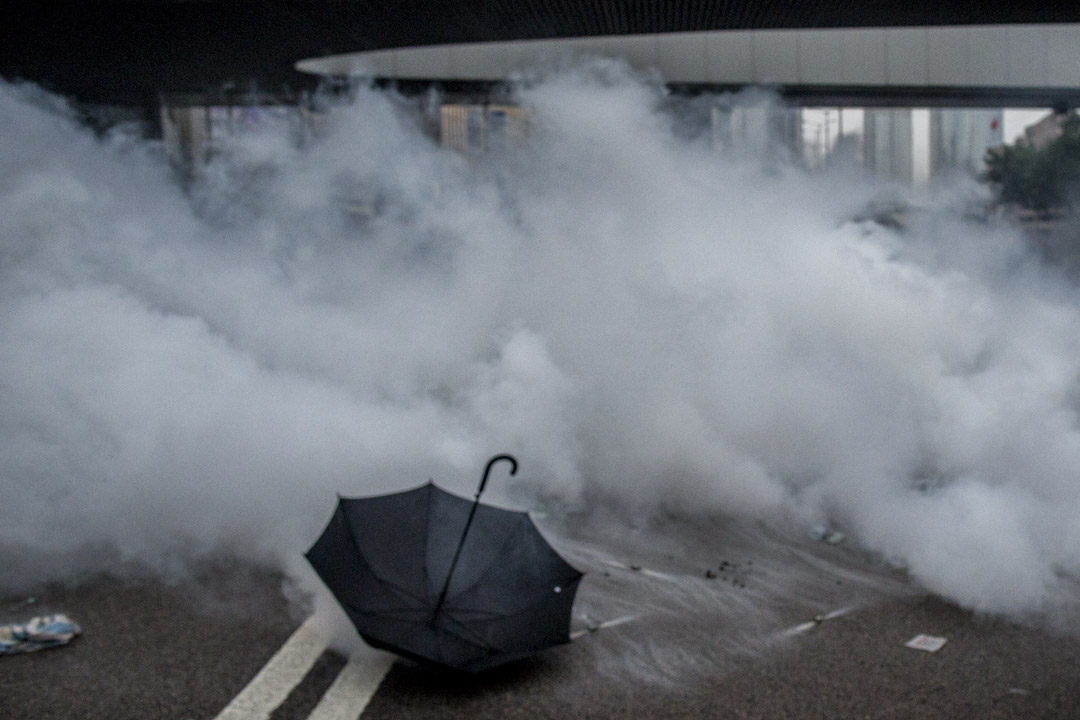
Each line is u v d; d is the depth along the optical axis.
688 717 3.55
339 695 3.72
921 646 4.27
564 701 3.71
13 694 3.66
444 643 3.75
